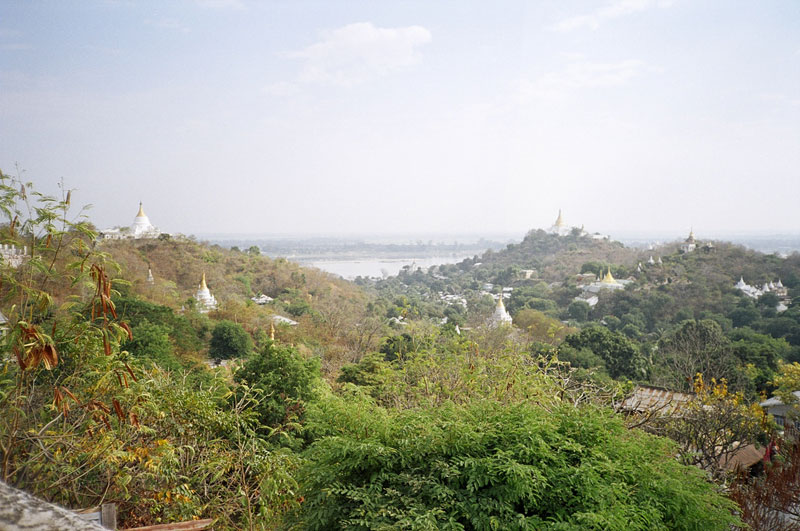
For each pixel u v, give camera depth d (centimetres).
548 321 5328
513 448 439
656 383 2408
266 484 483
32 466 402
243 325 3578
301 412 888
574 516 412
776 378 1920
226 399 764
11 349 349
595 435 490
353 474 459
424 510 402
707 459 892
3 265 365
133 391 476
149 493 498
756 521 580
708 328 3192
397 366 948
